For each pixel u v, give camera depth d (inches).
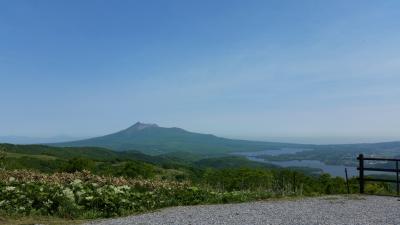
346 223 476.4
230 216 530.6
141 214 562.6
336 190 1040.2
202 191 740.0
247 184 937.5
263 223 477.1
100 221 502.0
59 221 501.4
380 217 521.7
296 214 546.9
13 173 867.4
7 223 481.1
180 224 474.0
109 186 709.9
